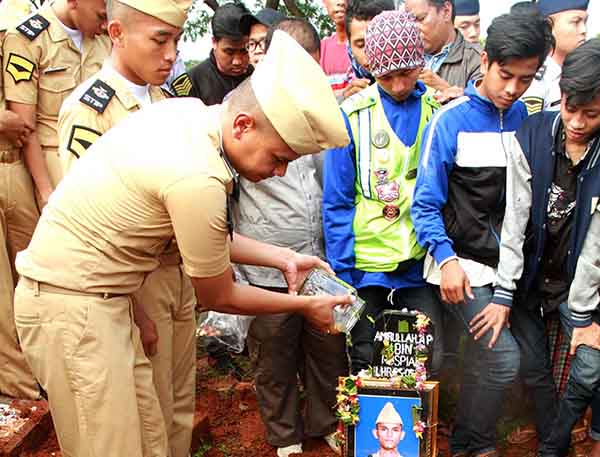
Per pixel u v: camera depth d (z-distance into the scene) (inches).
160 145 76.9
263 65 76.1
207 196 74.4
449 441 121.7
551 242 108.5
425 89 119.8
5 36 122.5
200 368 152.7
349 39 134.9
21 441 114.7
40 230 83.8
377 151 114.3
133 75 98.0
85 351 82.0
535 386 117.6
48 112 127.2
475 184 108.4
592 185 100.7
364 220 116.0
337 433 109.6
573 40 146.4
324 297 91.6
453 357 124.7
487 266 110.3
